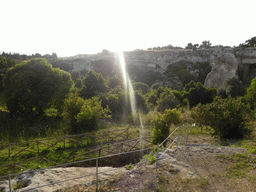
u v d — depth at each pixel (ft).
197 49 273.54
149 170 20.47
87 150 37.81
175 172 20.15
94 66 333.83
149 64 306.35
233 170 20.77
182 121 48.16
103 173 20.17
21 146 40.19
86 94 93.66
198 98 111.86
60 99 73.20
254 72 214.28
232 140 34.12
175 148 27.63
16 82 70.03
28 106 67.41
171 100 80.38
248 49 214.69
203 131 41.98
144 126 57.67
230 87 131.85
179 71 261.24
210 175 19.79
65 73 81.46
